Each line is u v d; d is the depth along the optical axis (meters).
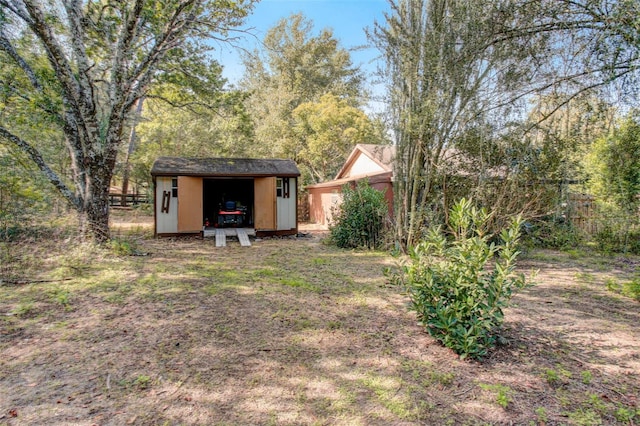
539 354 3.31
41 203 7.41
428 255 3.78
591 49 5.17
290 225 12.98
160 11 8.61
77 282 5.71
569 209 9.71
